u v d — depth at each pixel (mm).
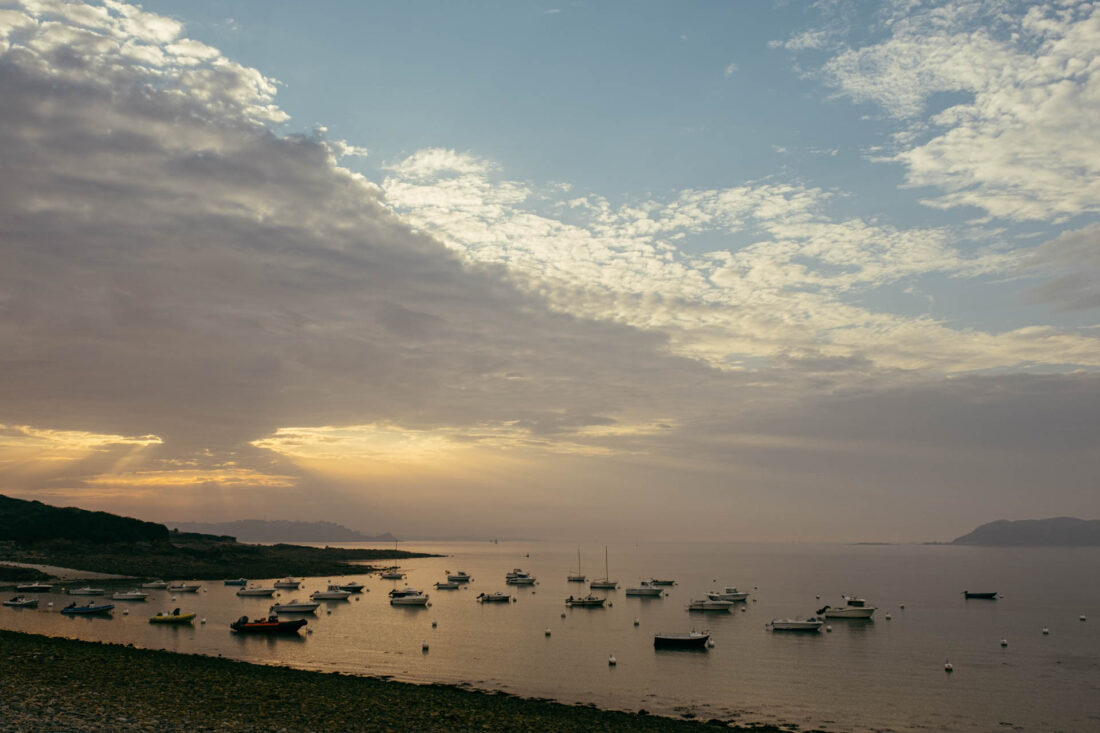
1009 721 53469
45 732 32312
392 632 96000
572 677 66438
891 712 55469
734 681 65688
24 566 162125
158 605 121812
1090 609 136000
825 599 156125
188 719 36531
